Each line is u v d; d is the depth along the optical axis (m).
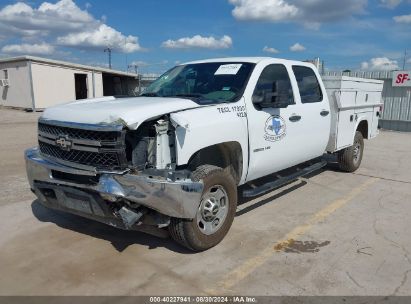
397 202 6.32
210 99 4.82
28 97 26.61
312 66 6.64
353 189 7.04
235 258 4.32
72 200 4.22
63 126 4.11
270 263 4.21
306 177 7.86
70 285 3.77
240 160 4.98
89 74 29.94
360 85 7.84
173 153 4.11
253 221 5.41
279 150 5.65
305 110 6.15
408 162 9.62
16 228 5.12
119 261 4.25
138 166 3.91
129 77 34.81
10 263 4.20
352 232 5.06
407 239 4.85
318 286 3.76
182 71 5.96
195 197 4.05
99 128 3.81
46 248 4.55
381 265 4.18
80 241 4.74
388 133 15.86
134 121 3.75
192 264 4.19
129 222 3.87
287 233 5.01
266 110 5.32
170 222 4.24
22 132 15.15
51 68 27.23
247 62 5.54
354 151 8.16
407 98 16.44
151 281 3.85
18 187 6.95
